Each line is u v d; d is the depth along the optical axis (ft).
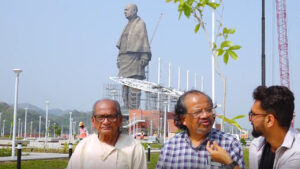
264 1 41.34
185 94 15.57
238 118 16.87
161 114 345.72
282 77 232.32
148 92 369.30
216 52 16.75
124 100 467.11
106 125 16.31
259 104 12.80
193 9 16.92
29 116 596.29
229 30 17.06
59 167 61.67
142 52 538.47
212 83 46.26
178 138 16.16
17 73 79.66
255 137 13.57
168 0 17.10
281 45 233.96
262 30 41.22
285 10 234.38
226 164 13.15
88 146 16.66
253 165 13.83
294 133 12.57
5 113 581.53
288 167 12.04
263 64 41.27
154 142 196.24
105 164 16.16
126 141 16.94
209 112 14.99
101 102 16.65
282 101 12.37
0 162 65.10
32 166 61.11
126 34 544.21
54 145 144.87
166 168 16.01
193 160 15.52
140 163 16.71
